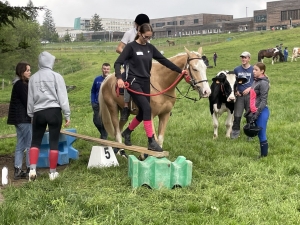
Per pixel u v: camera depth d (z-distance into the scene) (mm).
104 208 5496
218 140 10445
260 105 8312
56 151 7023
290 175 7203
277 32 70375
